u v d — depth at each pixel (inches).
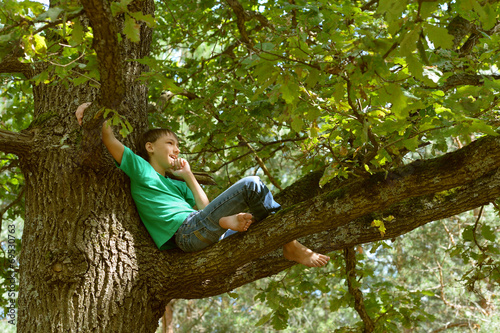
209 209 117.9
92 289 115.0
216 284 126.3
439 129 93.0
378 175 105.3
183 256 122.5
